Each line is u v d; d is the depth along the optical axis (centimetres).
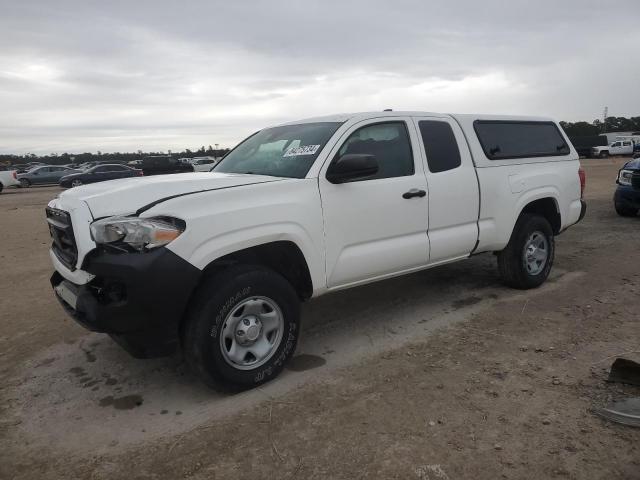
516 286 563
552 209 591
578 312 486
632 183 998
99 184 396
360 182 413
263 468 273
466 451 280
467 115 523
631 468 261
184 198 327
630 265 651
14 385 381
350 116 435
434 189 460
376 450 284
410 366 387
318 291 393
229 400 347
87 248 321
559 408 319
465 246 494
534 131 588
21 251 905
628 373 341
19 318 531
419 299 548
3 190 3109
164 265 308
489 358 395
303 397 346
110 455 291
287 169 406
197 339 329
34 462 288
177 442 301
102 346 448
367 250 418
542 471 262
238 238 340
